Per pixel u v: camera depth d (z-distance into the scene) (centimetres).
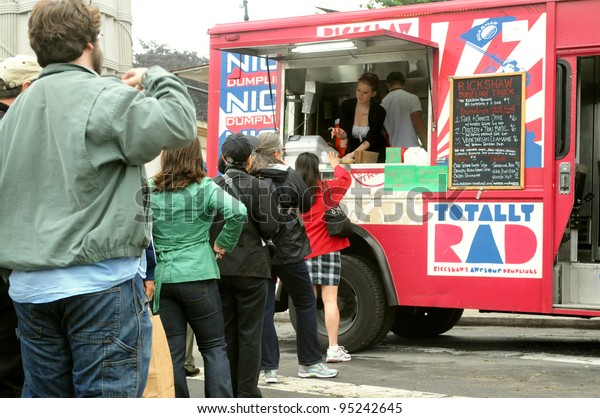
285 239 582
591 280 708
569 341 871
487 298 705
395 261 740
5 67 385
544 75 692
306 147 788
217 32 820
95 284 272
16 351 374
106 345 274
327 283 702
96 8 297
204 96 1867
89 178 272
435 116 734
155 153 277
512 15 705
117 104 272
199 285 450
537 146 693
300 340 624
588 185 832
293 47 780
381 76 850
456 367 686
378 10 763
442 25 734
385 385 605
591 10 680
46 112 279
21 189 278
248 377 496
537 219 689
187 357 645
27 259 272
